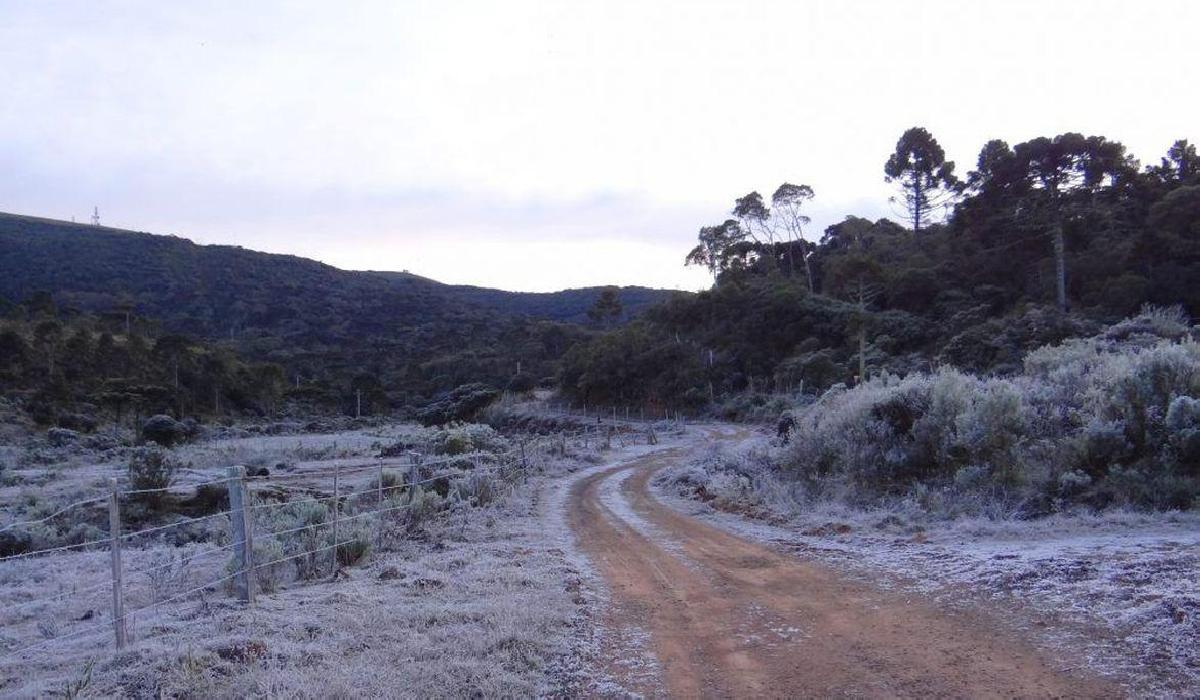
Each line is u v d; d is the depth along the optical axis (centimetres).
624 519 1688
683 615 837
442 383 11112
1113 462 1274
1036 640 642
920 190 9906
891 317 6881
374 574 1060
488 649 701
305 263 18712
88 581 1175
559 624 797
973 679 576
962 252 7519
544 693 610
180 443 5541
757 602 876
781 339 8031
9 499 2506
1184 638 587
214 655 673
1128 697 514
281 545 1075
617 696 600
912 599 820
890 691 570
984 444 1415
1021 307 5731
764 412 6369
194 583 1079
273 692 588
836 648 683
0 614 942
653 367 8581
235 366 8788
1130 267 5641
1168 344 1448
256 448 4728
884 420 1695
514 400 9694
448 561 1161
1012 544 1009
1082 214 6194
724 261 11938
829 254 10875
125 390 6612
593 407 8875
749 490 1875
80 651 740
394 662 665
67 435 5141
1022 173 6594
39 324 7475
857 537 1216
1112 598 709
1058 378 1689
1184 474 1186
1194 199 5619
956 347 5181
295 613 830
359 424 8281
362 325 15525
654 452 4094
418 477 1847
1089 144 6206
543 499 2141
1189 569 752
